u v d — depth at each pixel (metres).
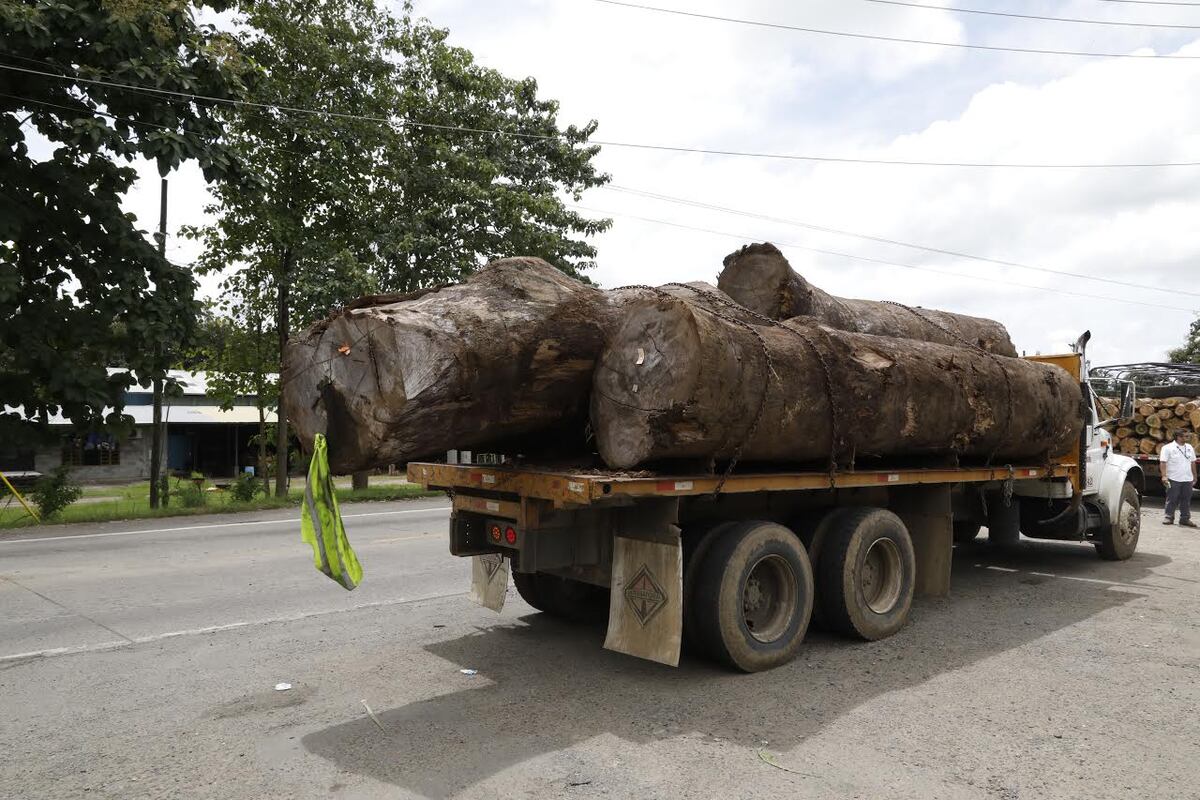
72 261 11.95
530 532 5.07
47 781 3.70
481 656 5.68
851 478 6.08
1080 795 3.59
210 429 31.25
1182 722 4.48
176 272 12.67
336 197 17.55
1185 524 13.49
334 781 3.70
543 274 5.46
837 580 6.01
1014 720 4.50
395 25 18.81
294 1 17.36
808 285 7.61
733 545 5.29
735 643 5.23
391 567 9.11
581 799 3.51
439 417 4.60
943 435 6.71
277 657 5.63
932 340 8.10
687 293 6.16
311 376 4.81
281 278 17.06
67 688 4.97
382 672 5.31
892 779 3.72
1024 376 7.62
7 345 11.59
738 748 4.08
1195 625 6.68
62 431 12.89
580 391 5.32
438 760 3.93
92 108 11.44
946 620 6.82
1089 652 5.88
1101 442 9.69
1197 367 17.89
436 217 18.81
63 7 10.30
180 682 5.09
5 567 9.17
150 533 12.41
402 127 18.89
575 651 5.82
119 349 12.52
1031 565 9.51
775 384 5.24
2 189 11.15
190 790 3.61
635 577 5.17
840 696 4.89
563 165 20.80
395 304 4.99
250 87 15.28
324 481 4.33
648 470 5.02
